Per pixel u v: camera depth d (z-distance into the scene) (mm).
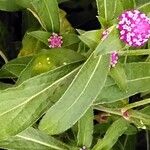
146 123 296
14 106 261
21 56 308
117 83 270
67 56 271
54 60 270
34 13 312
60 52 271
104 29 247
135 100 351
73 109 257
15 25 372
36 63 269
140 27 235
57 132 260
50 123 258
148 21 238
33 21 344
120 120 288
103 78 255
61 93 268
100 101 280
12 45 365
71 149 288
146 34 237
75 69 268
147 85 286
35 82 259
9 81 345
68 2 379
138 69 284
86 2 381
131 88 284
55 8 297
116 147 340
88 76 252
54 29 304
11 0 300
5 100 259
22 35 361
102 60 253
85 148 288
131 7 273
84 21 382
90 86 254
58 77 266
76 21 382
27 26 354
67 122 259
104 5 260
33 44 315
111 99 281
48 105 267
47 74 261
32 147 281
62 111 257
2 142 274
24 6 303
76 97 254
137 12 240
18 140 278
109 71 268
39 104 265
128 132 322
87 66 251
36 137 282
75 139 300
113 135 284
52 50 271
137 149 392
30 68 269
